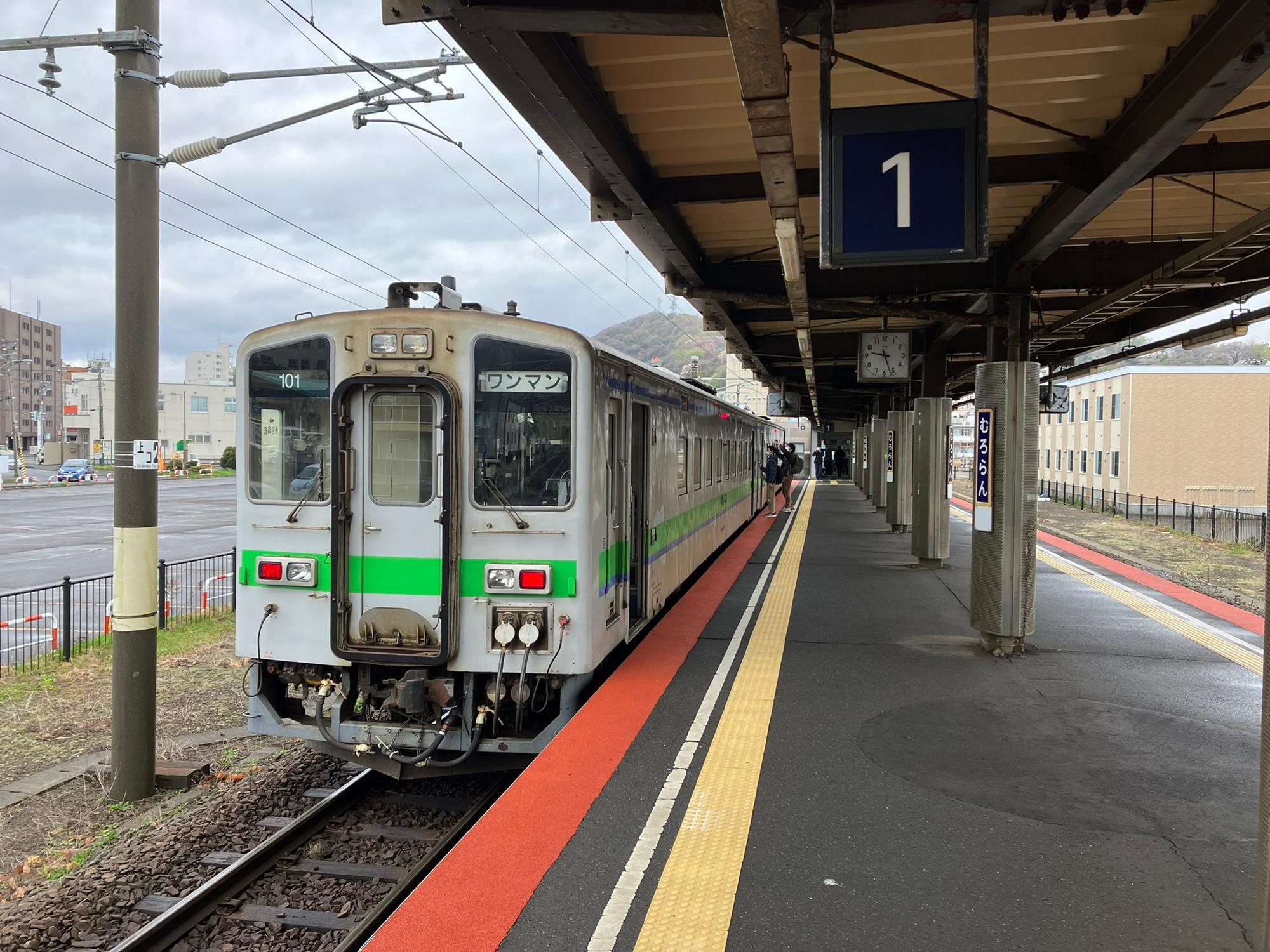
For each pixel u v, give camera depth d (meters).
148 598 6.89
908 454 19.31
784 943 3.49
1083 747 5.73
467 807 6.48
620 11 4.27
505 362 6.10
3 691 9.54
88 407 99.50
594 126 5.80
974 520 8.32
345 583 6.11
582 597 6.06
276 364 6.27
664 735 5.92
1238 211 8.12
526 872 4.05
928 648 8.45
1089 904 3.79
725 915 3.70
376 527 6.09
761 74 3.77
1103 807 4.79
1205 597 11.59
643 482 8.43
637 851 4.26
